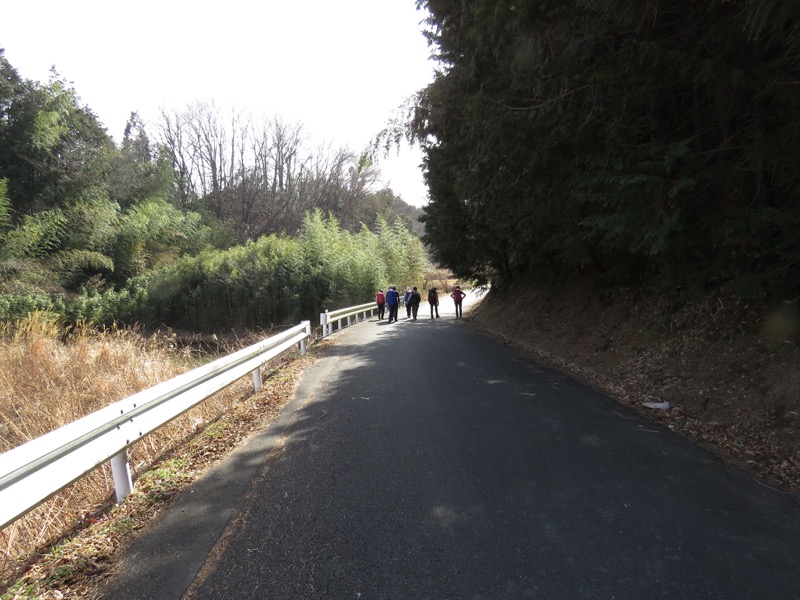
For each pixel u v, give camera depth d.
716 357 7.00
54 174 30.53
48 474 3.28
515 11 6.03
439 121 9.63
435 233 20.77
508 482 4.18
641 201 6.09
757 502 3.78
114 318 27.58
